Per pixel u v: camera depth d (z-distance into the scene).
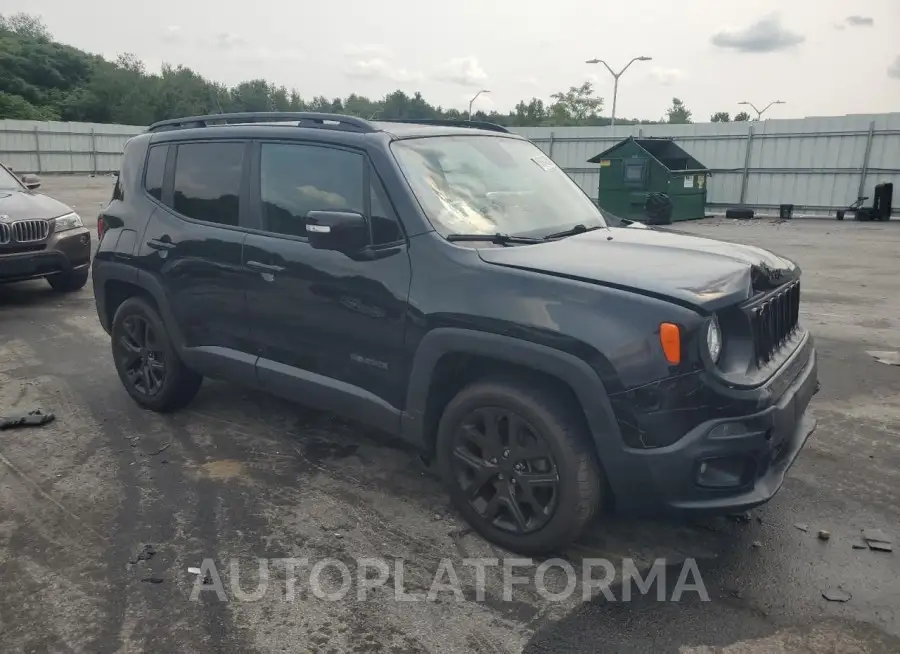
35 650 2.62
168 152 4.56
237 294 4.05
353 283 3.49
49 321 7.54
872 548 3.27
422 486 3.88
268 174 3.96
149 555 3.21
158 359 4.79
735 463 2.84
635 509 2.94
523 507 3.17
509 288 3.02
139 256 4.57
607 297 2.82
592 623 2.77
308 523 3.50
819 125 20.64
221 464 4.14
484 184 3.78
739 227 18.44
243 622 2.78
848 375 5.74
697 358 2.71
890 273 10.77
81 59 90.00
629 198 19.53
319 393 3.77
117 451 4.32
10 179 9.00
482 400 3.16
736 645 2.65
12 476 3.99
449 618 2.80
